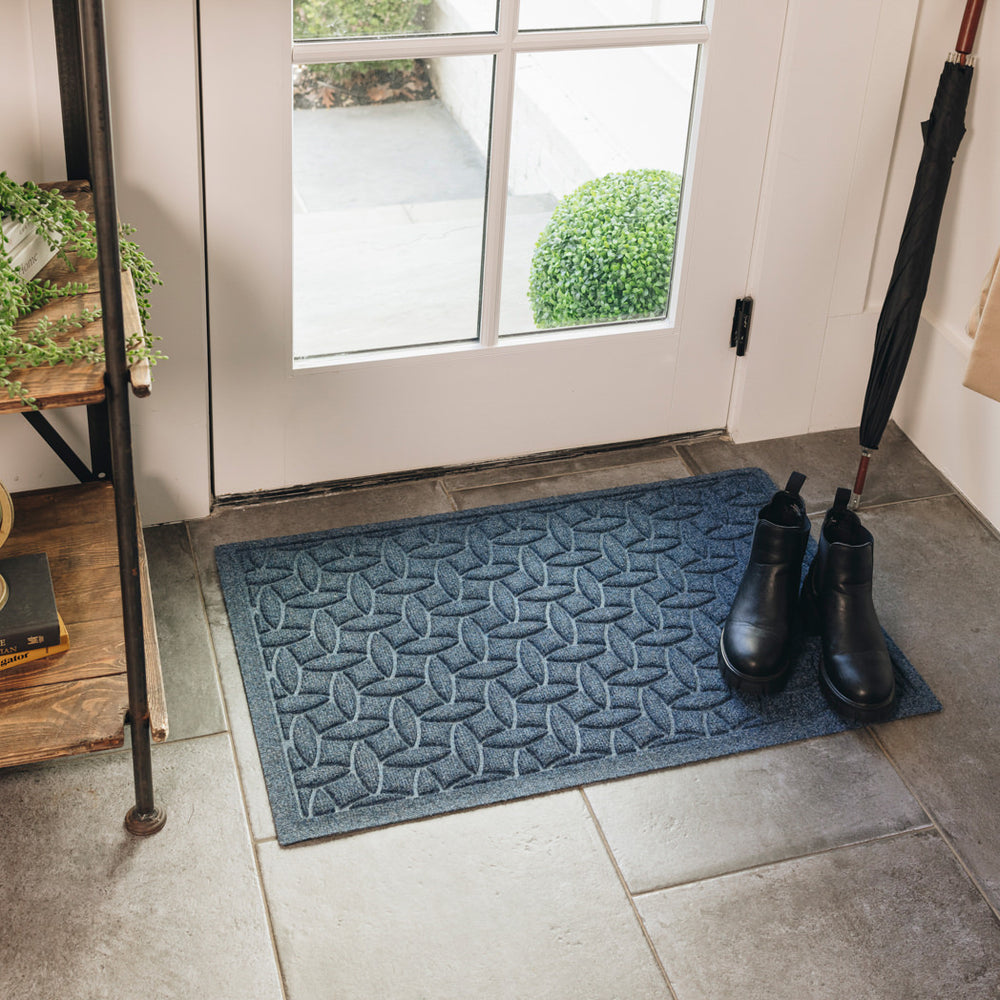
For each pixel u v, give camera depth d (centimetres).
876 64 190
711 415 222
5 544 157
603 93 184
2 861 146
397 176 181
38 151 159
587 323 205
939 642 182
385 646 175
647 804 157
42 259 137
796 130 192
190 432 189
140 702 136
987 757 165
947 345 210
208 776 157
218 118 167
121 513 122
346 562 190
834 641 170
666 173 195
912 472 217
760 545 173
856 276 210
